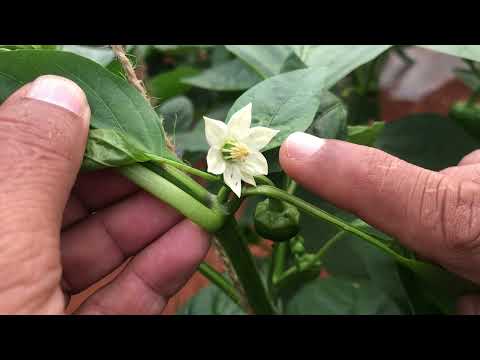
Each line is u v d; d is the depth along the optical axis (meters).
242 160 0.11
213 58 0.23
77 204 0.14
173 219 0.14
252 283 0.14
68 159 0.10
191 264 0.13
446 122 0.19
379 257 0.15
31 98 0.10
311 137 0.12
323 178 0.12
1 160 0.10
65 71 0.11
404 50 0.32
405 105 0.35
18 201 0.10
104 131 0.11
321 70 0.12
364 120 0.24
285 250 0.15
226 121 0.12
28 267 0.10
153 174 0.11
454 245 0.11
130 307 0.13
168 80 0.20
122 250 0.14
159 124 0.12
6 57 0.11
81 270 0.14
